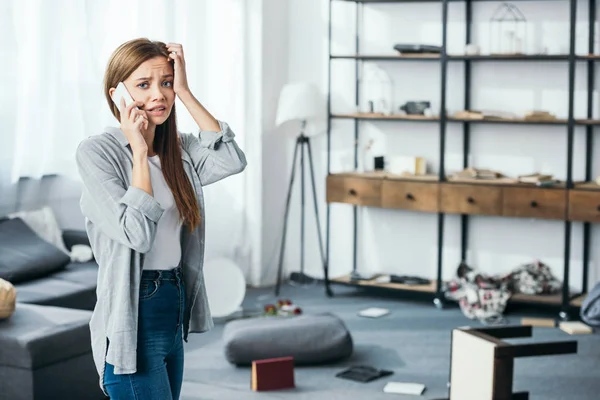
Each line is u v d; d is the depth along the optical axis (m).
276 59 7.46
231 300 6.04
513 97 6.77
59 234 5.97
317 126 7.39
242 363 5.17
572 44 6.17
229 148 2.73
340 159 7.44
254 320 5.46
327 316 5.52
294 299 6.98
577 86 6.55
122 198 2.39
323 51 7.46
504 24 6.74
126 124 2.45
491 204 6.45
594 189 6.12
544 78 6.66
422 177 6.81
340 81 7.38
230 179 7.20
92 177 2.44
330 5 7.14
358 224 7.46
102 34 5.96
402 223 7.29
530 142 6.75
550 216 6.27
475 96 6.89
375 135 7.30
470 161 6.94
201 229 2.68
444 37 6.54
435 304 6.72
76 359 4.27
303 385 4.86
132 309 2.45
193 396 4.66
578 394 4.72
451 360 3.69
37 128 5.79
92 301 5.42
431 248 7.19
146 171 2.42
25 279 5.37
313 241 7.63
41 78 5.75
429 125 7.09
